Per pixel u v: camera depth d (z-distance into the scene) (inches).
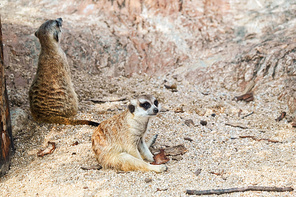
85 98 314.7
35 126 271.7
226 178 191.9
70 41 357.7
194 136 248.7
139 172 201.9
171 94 319.3
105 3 411.5
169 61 364.5
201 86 334.0
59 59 278.7
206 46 372.8
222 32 382.6
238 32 379.2
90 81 337.1
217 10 404.5
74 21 386.6
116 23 391.9
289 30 359.6
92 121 264.8
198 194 175.6
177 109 291.0
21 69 326.3
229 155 220.1
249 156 217.3
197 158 218.8
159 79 347.6
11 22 366.9
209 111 288.4
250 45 356.2
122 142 206.2
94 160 221.1
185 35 383.2
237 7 405.7
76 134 253.0
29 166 224.2
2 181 212.7
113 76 350.3
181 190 180.9
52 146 242.1
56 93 272.1
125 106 294.2
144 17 398.0
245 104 300.7
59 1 417.1
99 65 354.0
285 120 269.1
